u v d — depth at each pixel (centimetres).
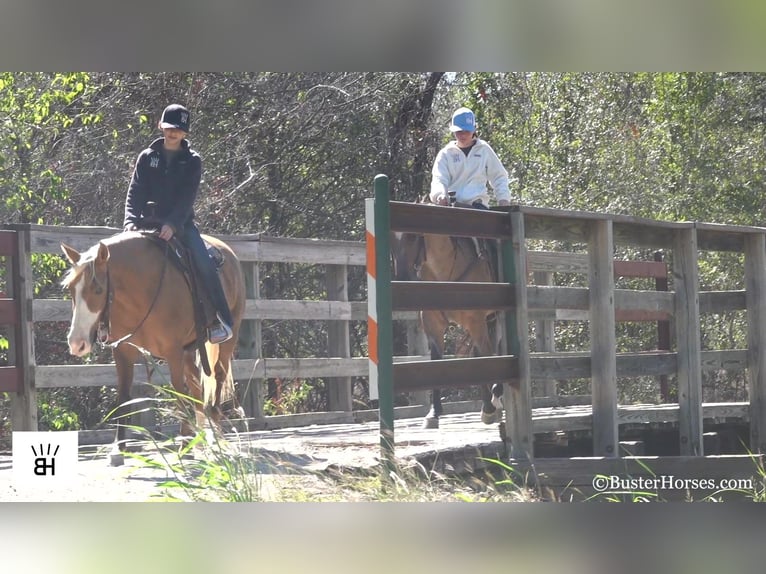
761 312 1393
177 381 1117
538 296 1099
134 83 2241
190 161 1140
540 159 2652
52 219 2014
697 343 1291
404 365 936
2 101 1848
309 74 2427
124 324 1073
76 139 2120
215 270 1150
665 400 1814
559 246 2505
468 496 889
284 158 2425
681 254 1293
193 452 1052
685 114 2669
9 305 1212
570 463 1065
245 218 2403
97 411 2047
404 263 1277
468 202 1309
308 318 1620
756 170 2634
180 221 1115
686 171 2641
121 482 915
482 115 2706
